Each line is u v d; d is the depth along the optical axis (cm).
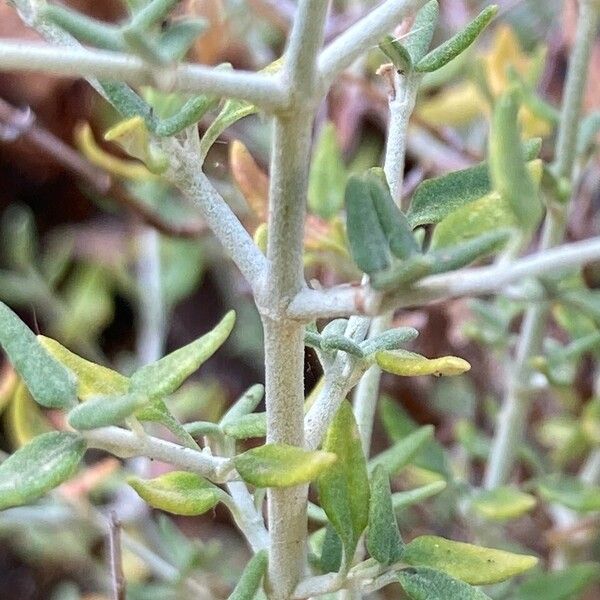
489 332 21
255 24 26
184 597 21
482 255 8
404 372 10
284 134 9
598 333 19
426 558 11
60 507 19
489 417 25
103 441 10
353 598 13
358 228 8
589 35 17
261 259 10
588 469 22
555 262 8
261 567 11
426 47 12
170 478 11
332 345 11
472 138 27
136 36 7
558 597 18
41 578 26
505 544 21
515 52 22
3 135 22
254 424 12
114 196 22
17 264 28
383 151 28
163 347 27
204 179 10
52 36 10
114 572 14
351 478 11
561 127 18
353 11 24
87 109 26
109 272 28
